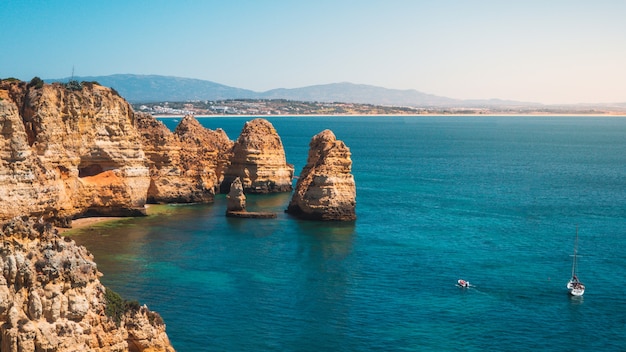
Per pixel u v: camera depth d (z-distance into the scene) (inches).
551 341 2593.5
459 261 3752.5
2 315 1467.8
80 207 4530.0
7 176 3745.1
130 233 4220.0
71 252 1596.9
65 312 1528.1
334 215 4849.9
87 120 4527.6
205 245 3966.5
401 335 2591.0
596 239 4471.0
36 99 4200.3
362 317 2775.6
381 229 4613.7
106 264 3432.6
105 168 4687.5
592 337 2645.2
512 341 2573.8
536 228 4825.3
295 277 3326.8
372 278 3351.4
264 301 2930.6
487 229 4736.7
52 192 4015.8
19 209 3777.1
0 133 3745.1
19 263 1499.8
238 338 2491.4
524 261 3799.2
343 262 3649.1
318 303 2930.6
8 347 1456.7
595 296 3159.5
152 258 3599.9
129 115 4840.1
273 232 4416.8
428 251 3976.4
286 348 2421.3
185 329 2554.1
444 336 2598.4
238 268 3457.2
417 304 2970.0
